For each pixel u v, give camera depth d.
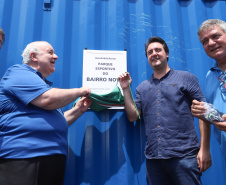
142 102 1.67
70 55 1.93
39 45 1.47
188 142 1.42
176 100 1.51
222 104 1.33
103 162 1.72
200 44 2.02
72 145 1.75
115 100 1.77
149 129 1.54
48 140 1.21
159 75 1.72
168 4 2.10
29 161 1.12
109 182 1.67
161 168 1.46
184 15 2.13
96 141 1.76
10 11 1.95
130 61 1.95
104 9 2.04
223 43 1.31
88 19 2.01
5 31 1.89
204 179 1.71
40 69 1.44
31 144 1.14
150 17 2.05
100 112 1.82
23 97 1.20
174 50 1.98
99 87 1.83
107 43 1.96
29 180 1.08
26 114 1.21
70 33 1.97
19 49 1.88
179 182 1.36
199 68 1.96
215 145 1.78
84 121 1.80
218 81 1.41
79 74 1.89
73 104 1.77
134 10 2.06
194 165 1.37
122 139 1.76
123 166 1.70
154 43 1.71
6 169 1.09
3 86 1.27
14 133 1.16
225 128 1.17
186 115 1.49
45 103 1.22
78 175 1.69
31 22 1.95
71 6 2.04
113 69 1.88
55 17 2.00
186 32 2.08
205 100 1.53
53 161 1.21
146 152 1.55
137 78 1.91
